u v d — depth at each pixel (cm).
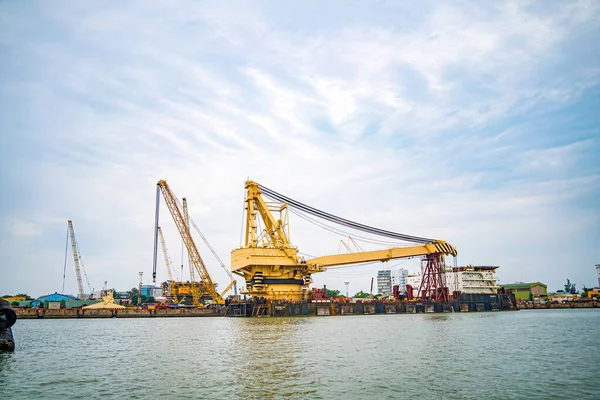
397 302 14350
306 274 12800
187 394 2891
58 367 4047
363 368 3741
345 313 13262
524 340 5819
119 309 15750
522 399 2717
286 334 6869
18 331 8681
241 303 12631
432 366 3822
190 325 9775
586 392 2884
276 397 2784
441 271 16612
